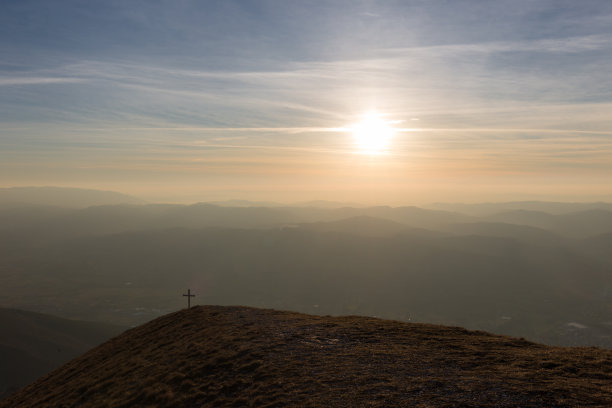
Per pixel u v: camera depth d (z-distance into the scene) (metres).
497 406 16.05
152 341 37.16
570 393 16.88
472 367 21.06
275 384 20.42
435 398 17.11
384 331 30.31
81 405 25.98
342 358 23.41
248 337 29.52
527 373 19.58
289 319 36.59
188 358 27.52
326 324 33.16
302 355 24.50
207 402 20.08
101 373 31.92
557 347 25.52
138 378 26.78
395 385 18.81
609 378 18.81
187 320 41.22
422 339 27.67
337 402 17.50
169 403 21.08
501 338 28.11
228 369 23.75
